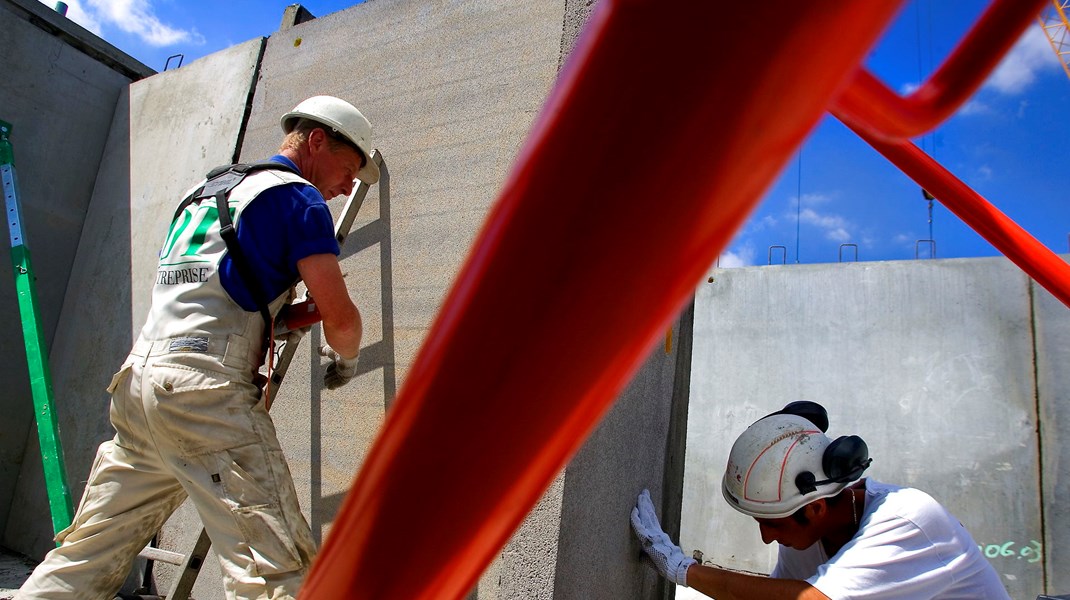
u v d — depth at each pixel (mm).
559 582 1554
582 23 2049
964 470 7742
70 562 1483
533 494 157
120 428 1512
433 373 143
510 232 126
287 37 2848
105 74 3865
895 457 8086
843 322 8867
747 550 8570
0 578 2887
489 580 1605
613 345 131
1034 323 7898
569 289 126
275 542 1324
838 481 1503
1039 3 578
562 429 143
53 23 3641
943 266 8555
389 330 2070
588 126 113
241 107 2920
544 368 135
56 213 3588
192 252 1444
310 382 2215
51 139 3600
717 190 113
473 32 2188
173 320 1411
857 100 626
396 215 2168
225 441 1355
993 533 7441
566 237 122
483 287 133
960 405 7984
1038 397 7672
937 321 8391
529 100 1991
